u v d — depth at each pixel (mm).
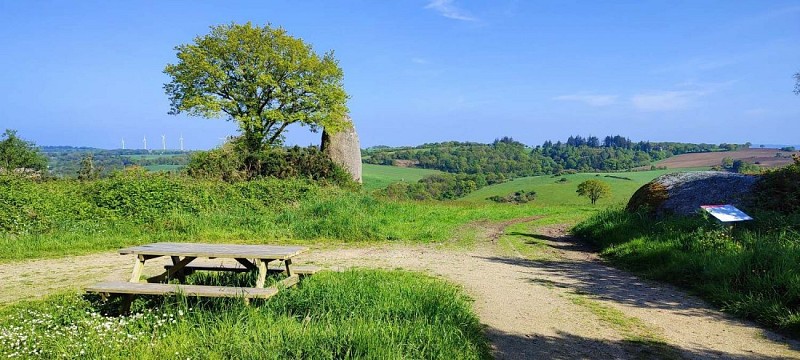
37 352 5082
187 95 32938
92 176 22156
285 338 4973
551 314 7047
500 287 8781
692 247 10234
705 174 14703
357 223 15477
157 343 5066
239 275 8062
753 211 11492
